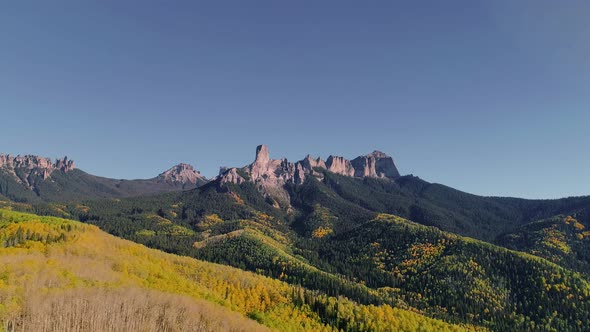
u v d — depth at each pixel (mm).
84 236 173000
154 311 85500
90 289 85312
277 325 150250
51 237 159750
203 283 165750
